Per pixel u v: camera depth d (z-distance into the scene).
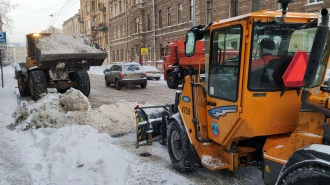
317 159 2.48
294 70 3.23
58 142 5.85
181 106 4.68
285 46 3.47
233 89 3.59
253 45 3.32
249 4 19.95
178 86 18.00
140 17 37.69
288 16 3.37
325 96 2.84
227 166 3.99
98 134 6.49
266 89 3.40
